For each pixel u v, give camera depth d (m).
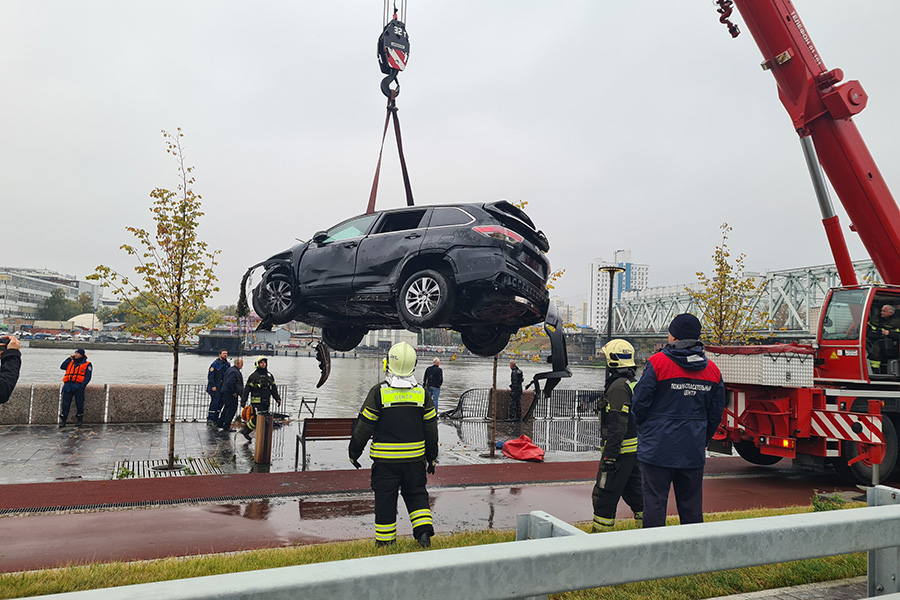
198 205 12.15
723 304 21.95
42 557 5.68
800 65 10.12
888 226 10.29
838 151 10.23
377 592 1.56
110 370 55.34
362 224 9.00
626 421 6.13
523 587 1.75
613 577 1.89
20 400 15.53
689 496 5.13
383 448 5.64
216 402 16.92
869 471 10.10
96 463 11.23
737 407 10.88
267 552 5.46
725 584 4.25
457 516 7.60
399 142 9.85
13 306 196.12
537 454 12.52
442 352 115.50
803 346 10.64
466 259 7.79
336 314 9.52
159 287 11.75
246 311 9.62
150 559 5.63
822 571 4.45
